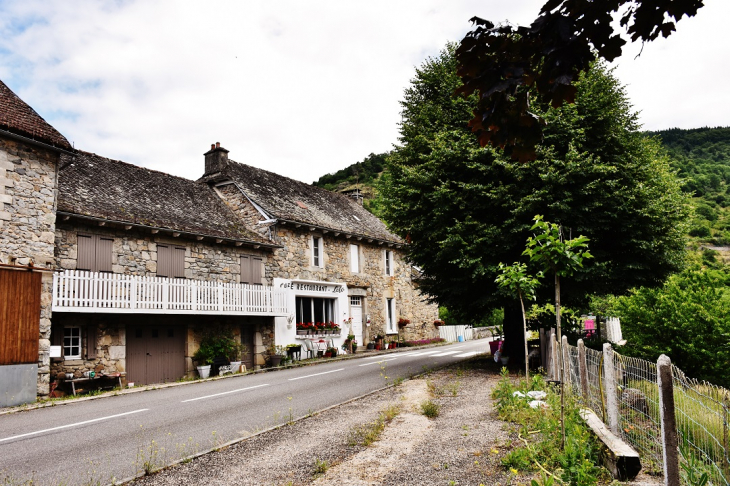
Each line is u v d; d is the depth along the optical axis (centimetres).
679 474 475
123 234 1595
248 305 1916
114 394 1311
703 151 11881
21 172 1277
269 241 2078
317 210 2534
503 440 670
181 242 1767
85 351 1457
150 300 1581
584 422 652
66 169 1677
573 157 1317
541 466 523
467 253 1382
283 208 2266
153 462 656
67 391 1395
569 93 278
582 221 1330
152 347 1647
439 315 3669
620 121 1499
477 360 1736
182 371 1725
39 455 713
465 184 1393
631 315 1453
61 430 871
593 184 1299
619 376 655
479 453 624
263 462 642
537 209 1333
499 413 818
